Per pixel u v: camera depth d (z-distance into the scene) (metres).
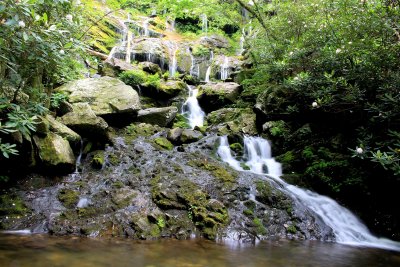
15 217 4.46
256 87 10.15
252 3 11.92
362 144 5.21
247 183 5.79
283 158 7.42
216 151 7.48
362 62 5.75
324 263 3.62
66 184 5.35
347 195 6.07
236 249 3.97
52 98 6.76
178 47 16.05
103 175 5.72
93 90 8.05
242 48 17.27
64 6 4.79
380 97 5.24
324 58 6.57
